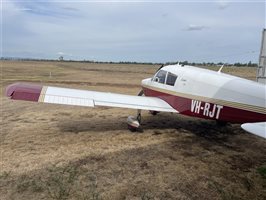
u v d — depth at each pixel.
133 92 17.33
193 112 7.79
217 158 6.47
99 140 7.47
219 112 7.10
